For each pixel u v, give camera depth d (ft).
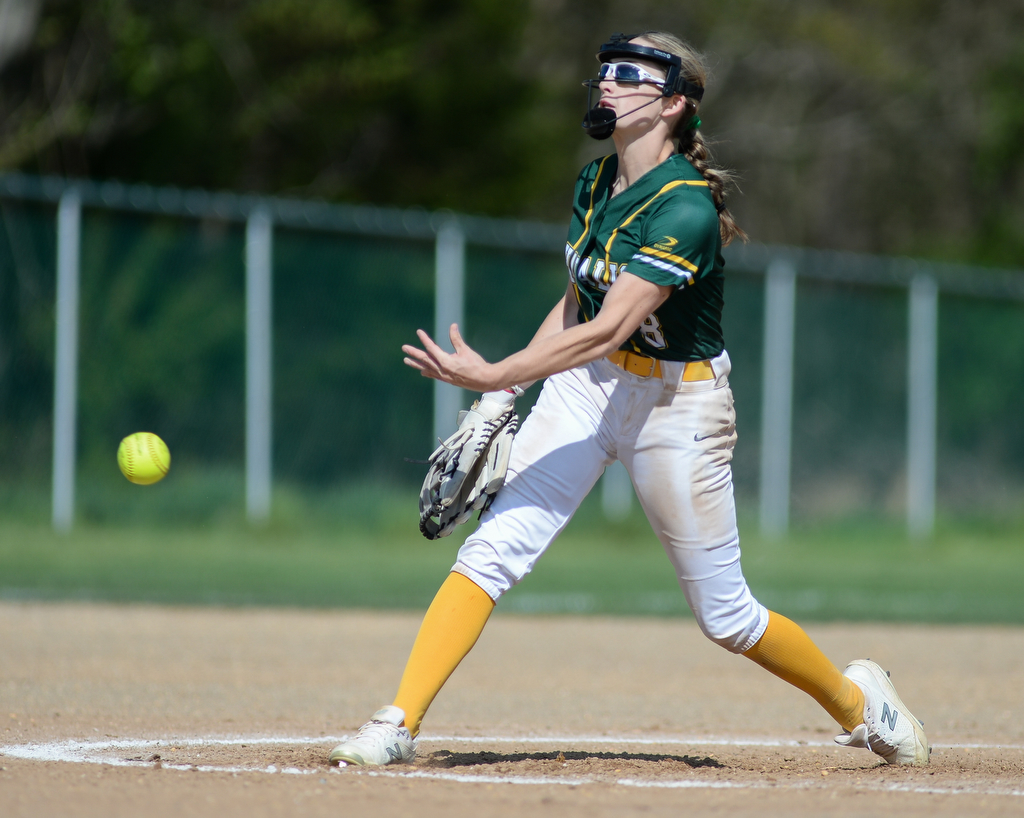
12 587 115.85
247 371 169.89
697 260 39.99
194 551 153.28
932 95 317.42
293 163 250.98
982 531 203.51
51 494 159.12
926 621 112.98
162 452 61.57
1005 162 318.04
